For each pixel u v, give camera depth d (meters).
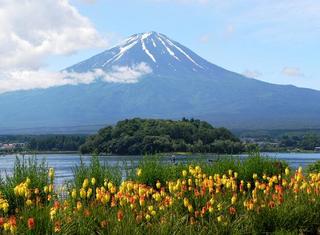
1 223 7.45
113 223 8.05
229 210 9.32
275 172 12.89
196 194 9.60
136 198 9.17
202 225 8.73
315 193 10.42
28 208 8.57
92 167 11.50
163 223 8.20
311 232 9.52
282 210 9.48
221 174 12.53
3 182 10.47
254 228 9.04
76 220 8.21
